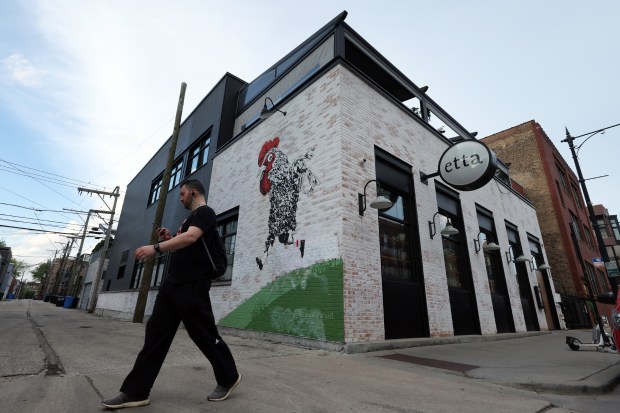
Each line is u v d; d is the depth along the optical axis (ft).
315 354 15.85
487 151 23.12
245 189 29.01
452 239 30.12
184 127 49.57
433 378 11.72
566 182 72.43
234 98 40.34
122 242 61.77
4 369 9.98
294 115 25.50
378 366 13.56
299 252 21.18
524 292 41.91
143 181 60.18
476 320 28.68
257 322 22.72
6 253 153.69
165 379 9.37
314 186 21.63
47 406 6.79
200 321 7.41
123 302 49.37
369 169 22.33
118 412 6.57
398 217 24.53
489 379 11.75
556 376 11.85
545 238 58.08
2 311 47.37
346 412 7.64
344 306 17.52
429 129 31.04
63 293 175.52
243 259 26.25
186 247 7.54
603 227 95.25
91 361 11.79
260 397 8.25
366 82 24.77
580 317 52.65
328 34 26.40
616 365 14.83
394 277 22.16
